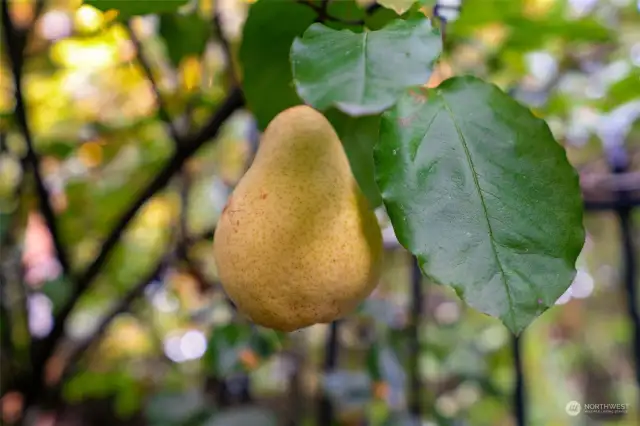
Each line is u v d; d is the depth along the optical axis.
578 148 0.79
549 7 0.63
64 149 0.71
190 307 0.87
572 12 0.66
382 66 0.32
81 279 0.58
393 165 0.32
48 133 0.81
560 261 0.32
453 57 0.64
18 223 0.75
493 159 0.33
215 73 0.61
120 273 0.90
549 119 0.68
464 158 0.33
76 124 0.85
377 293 0.99
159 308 0.98
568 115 0.70
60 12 0.67
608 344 1.74
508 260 0.32
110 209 0.81
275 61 0.41
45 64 0.76
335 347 0.80
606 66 0.70
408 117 0.33
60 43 0.72
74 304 0.59
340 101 0.31
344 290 0.36
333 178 0.36
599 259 1.65
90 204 0.80
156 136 0.78
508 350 0.97
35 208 0.75
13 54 0.56
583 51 0.73
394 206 0.32
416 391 0.78
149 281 0.73
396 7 0.35
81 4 0.39
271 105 0.42
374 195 0.41
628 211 0.72
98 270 0.58
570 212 0.33
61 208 0.77
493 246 0.32
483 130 0.33
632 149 0.84
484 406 1.04
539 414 1.41
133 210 0.56
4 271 0.72
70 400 0.93
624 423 1.42
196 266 0.74
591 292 1.65
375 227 0.37
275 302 0.35
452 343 0.86
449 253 0.31
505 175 0.33
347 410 0.80
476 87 0.34
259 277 0.35
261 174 0.37
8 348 0.68
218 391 0.81
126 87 0.85
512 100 0.34
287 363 0.94
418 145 0.32
